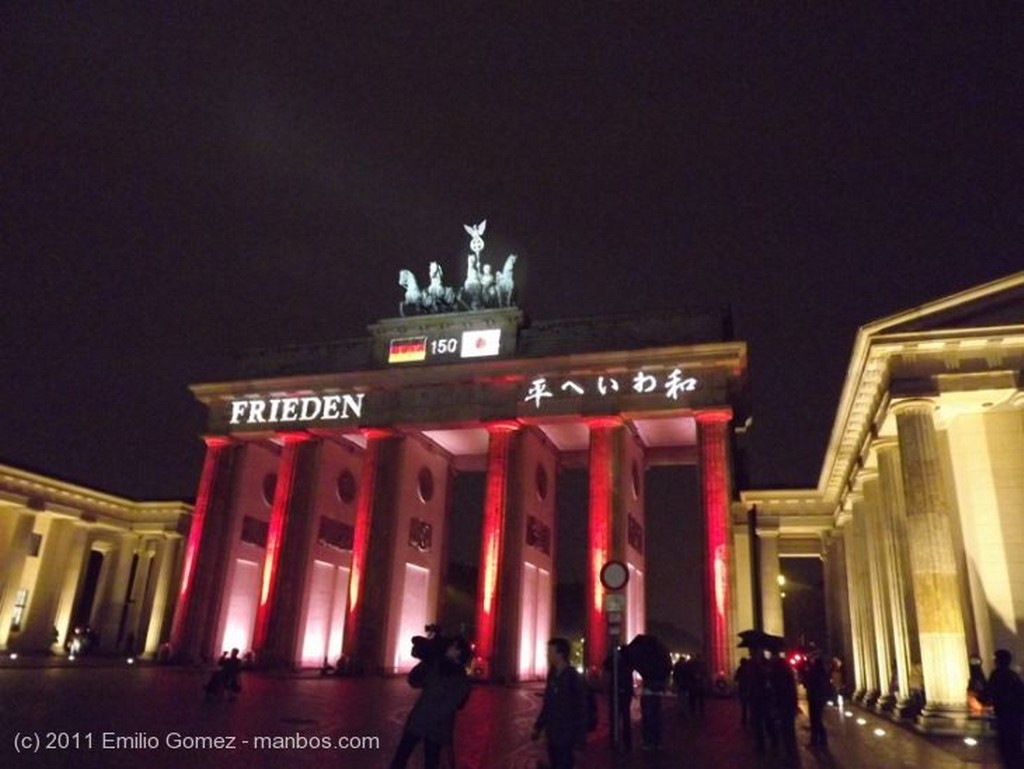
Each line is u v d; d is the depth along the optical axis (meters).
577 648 93.88
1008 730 17.77
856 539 53.59
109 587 82.81
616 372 62.69
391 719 30.20
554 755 14.21
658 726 23.70
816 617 103.38
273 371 74.38
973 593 35.44
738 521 67.00
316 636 70.06
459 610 124.19
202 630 68.06
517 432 64.62
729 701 48.97
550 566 72.38
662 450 73.19
